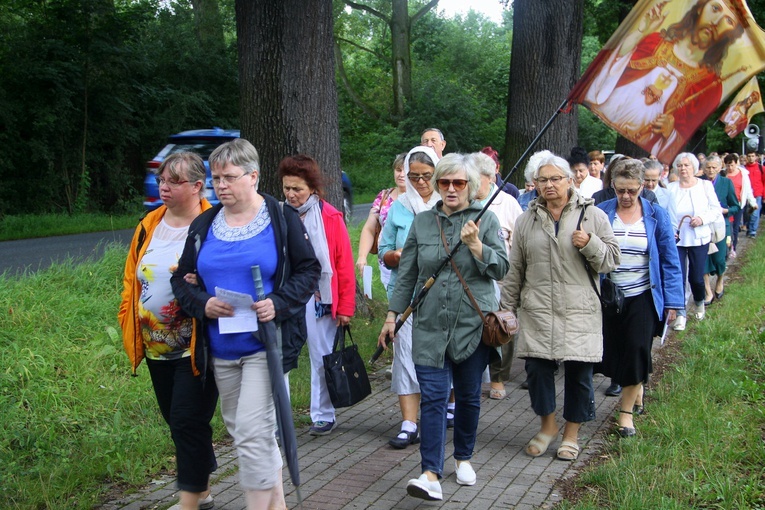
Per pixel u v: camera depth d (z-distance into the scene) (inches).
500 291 209.5
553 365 204.7
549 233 198.4
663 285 223.1
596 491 180.2
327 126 327.9
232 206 147.8
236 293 140.0
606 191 269.0
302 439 217.8
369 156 1437.0
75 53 903.7
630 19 198.7
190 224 154.2
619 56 200.5
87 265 342.3
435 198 219.1
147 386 242.8
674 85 199.3
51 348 254.2
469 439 183.6
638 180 220.8
